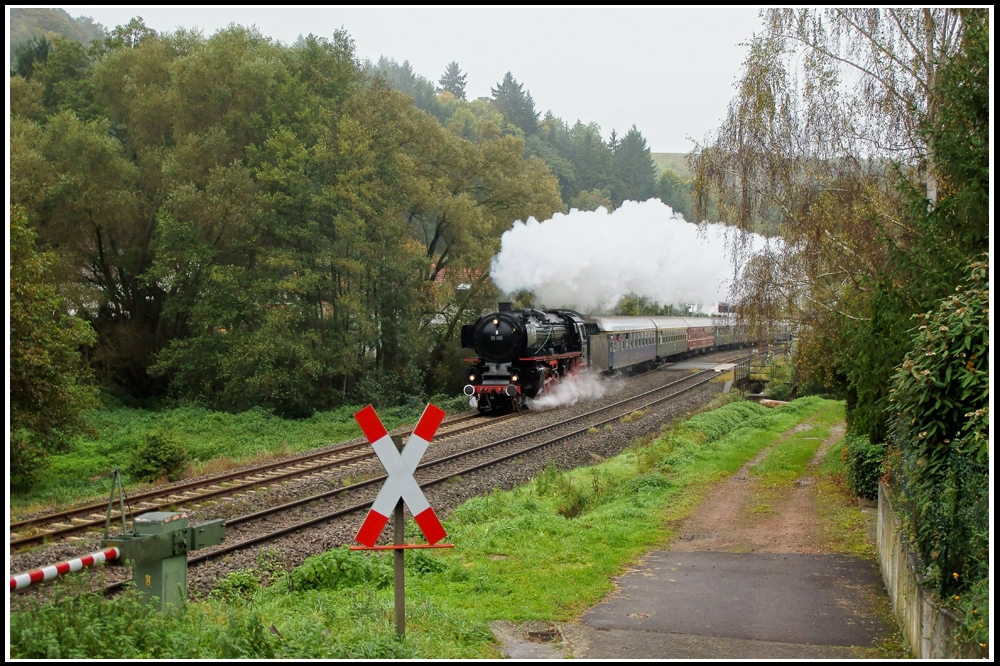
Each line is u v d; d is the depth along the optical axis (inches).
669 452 823.7
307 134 1389.0
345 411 1366.9
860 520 549.3
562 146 4613.7
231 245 1381.6
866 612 356.5
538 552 463.5
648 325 1923.0
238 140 1461.6
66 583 323.3
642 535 512.4
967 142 481.1
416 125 1518.2
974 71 481.7
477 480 710.5
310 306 1376.7
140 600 300.5
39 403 770.8
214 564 437.1
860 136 725.3
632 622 344.2
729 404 1254.3
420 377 1530.5
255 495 649.0
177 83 1390.3
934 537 297.7
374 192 1379.2
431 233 2021.4
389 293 1427.2
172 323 1449.3
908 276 556.7
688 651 306.5
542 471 763.4
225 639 264.8
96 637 258.1
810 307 825.5
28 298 730.2
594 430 1007.6
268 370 1283.2
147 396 1499.8
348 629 310.2
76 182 1250.0
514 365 1236.5
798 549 479.8
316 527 543.2
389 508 277.3
